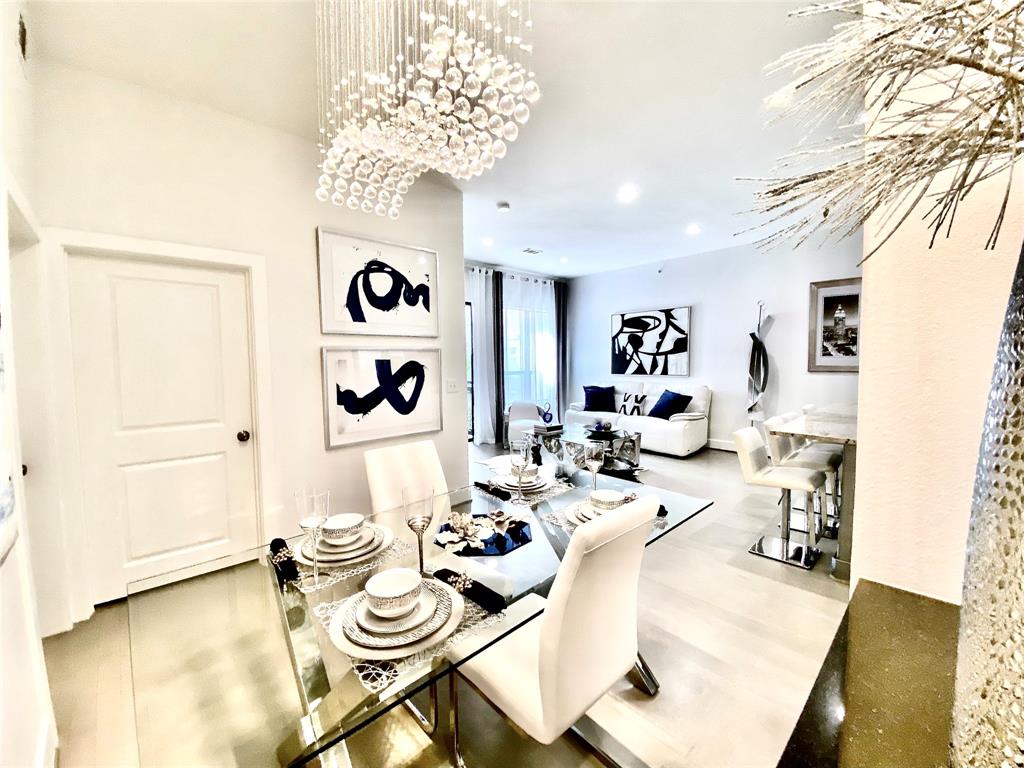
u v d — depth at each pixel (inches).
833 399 194.2
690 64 79.2
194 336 95.3
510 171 124.6
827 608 86.3
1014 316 14.7
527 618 46.6
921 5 13.9
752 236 196.2
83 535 82.6
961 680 16.5
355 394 117.7
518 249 219.5
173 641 48.6
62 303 79.1
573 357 299.0
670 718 60.8
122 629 80.4
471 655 41.2
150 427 91.0
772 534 121.8
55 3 63.8
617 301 271.9
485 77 62.2
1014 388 14.3
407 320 128.0
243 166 97.7
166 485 93.0
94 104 80.6
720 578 97.7
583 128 101.0
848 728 19.1
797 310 202.5
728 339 224.4
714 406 231.5
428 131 72.8
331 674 40.4
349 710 37.8
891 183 17.7
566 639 42.2
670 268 245.1
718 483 169.5
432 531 69.8
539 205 152.9
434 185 133.5
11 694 42.2
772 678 68.1
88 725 60.4
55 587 78.7
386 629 43.9
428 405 134.6
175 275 92.8
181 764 36.0
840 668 22.5
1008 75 13.8
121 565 88.4
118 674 69.7
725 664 71.1
